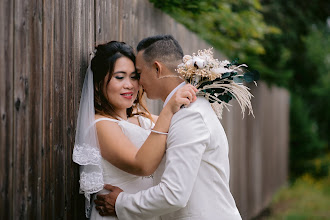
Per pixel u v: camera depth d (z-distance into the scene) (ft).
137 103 9.43
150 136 7.48
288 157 39.06
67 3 7.97
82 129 7.97
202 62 7.51
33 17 6.76
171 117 7.48
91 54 9.12
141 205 7.28
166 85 7.98
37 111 6.94
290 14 28.68
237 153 20.52
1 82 5.94
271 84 29.32
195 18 17.46
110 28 9.96
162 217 7.88
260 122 26.30
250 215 23.48
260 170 26.27
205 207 7.45
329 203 29.04
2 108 5.98
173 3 14.80
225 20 18.39
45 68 7.16
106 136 7.90
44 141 7.20
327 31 39.99
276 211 27.20
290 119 41.24
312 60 40.91
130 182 8.18
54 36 7.47
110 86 8.21
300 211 26.81
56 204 7.72
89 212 8.30
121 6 10.57
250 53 23.45
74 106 8.41
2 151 6.00
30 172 6.78
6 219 6.15
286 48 30.58
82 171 8.11
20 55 6.40
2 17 5.95
